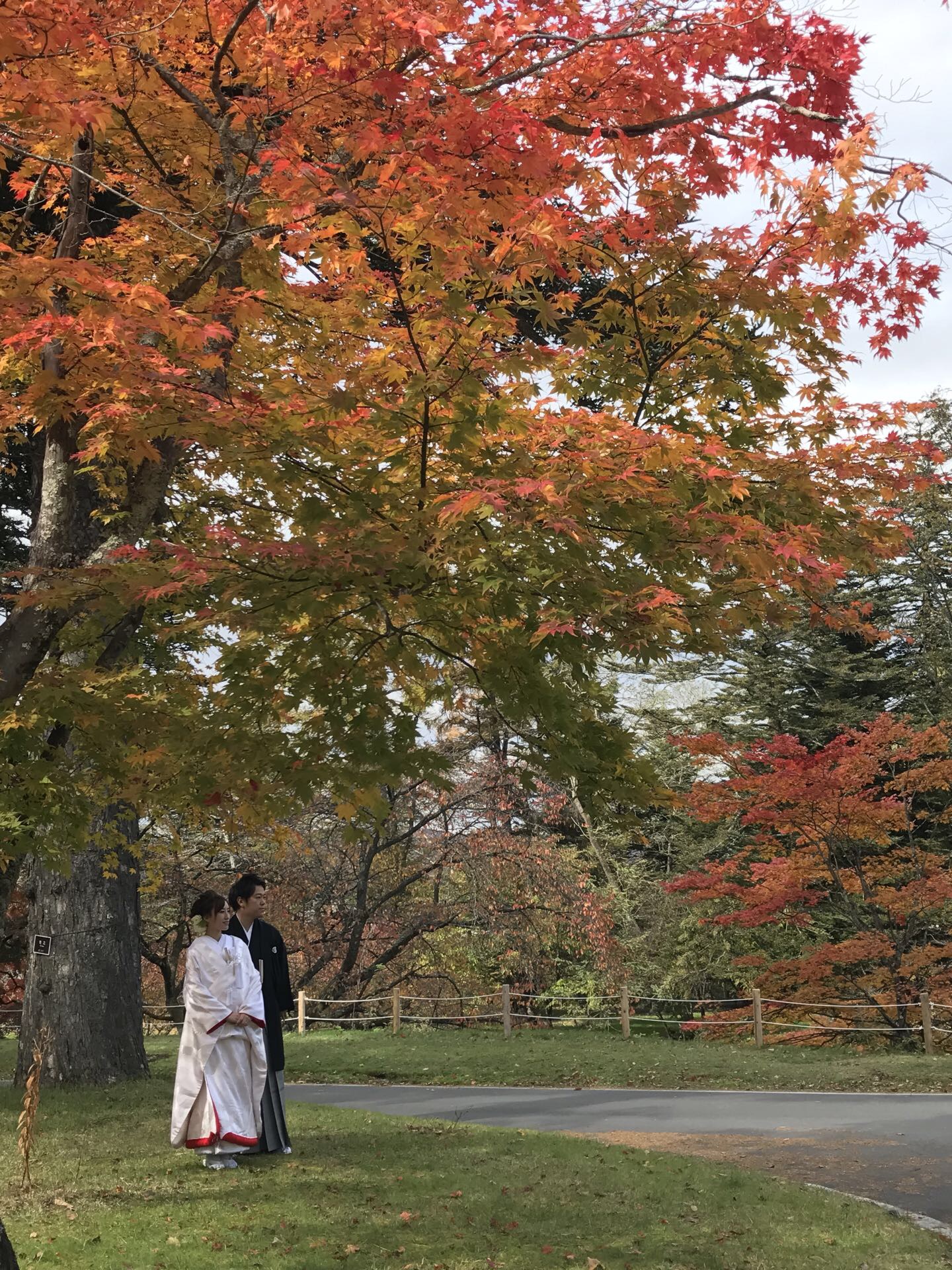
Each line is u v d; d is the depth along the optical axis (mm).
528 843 25203
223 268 6297
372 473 5801
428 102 5707
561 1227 6516
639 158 6477
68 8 4742
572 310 6816
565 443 5539
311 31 5938
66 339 5336
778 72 6062
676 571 5824
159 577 5430
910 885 18234
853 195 5812
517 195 5633
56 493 5871
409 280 5500
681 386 6832
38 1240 6078
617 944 24656
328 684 5680
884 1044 18438
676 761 28891
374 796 6207
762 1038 18328
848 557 6496
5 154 5477
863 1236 6488
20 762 6410
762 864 19344
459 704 9430
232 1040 8266
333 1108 11445
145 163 7113
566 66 6168
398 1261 5781
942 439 23828
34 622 5625
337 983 26109
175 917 27078
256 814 6992
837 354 6680
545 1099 13242
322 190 5359
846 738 18562
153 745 6523
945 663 26906
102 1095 12375
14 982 24141
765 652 30188
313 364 7328
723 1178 7953
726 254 6352
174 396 5574
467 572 5516
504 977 26906
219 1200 7039
